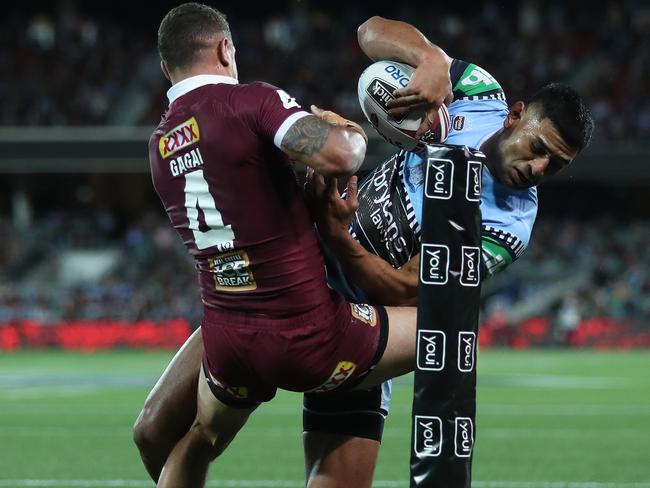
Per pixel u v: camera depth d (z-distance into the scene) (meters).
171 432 10.07
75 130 68.69
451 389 7.99
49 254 69.38
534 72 73.94
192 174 8.59
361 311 8.93
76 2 83.75
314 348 8.64
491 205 9.40
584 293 60.91
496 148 9.27
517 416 25.03
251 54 76.31
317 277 8.68
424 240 8.01
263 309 8.61
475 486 15.29
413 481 8.07
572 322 58.25
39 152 68.69
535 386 33.47
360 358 8.87
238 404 9.30
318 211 8.71
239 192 8.42
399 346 9.00
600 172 66.00
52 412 26.11
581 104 9.09
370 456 10.08
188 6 8.88
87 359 49.78
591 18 80.12
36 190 76.06
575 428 22.62
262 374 8.82
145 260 66.94
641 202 72.38
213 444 9.77
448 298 7.97
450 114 9.91
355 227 9.98
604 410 26.36
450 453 8.00
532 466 17.20
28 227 71.44
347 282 9.77
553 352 54.94
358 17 81.88
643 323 58.19
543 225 68.62
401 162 9.96
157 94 72.81
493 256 9.34
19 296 62.34
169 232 68.81
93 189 76.31
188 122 8.54
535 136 9.03
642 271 63.62
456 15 83.75
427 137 9.26
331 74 74.19
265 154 8.38
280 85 73.69
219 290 8.78
